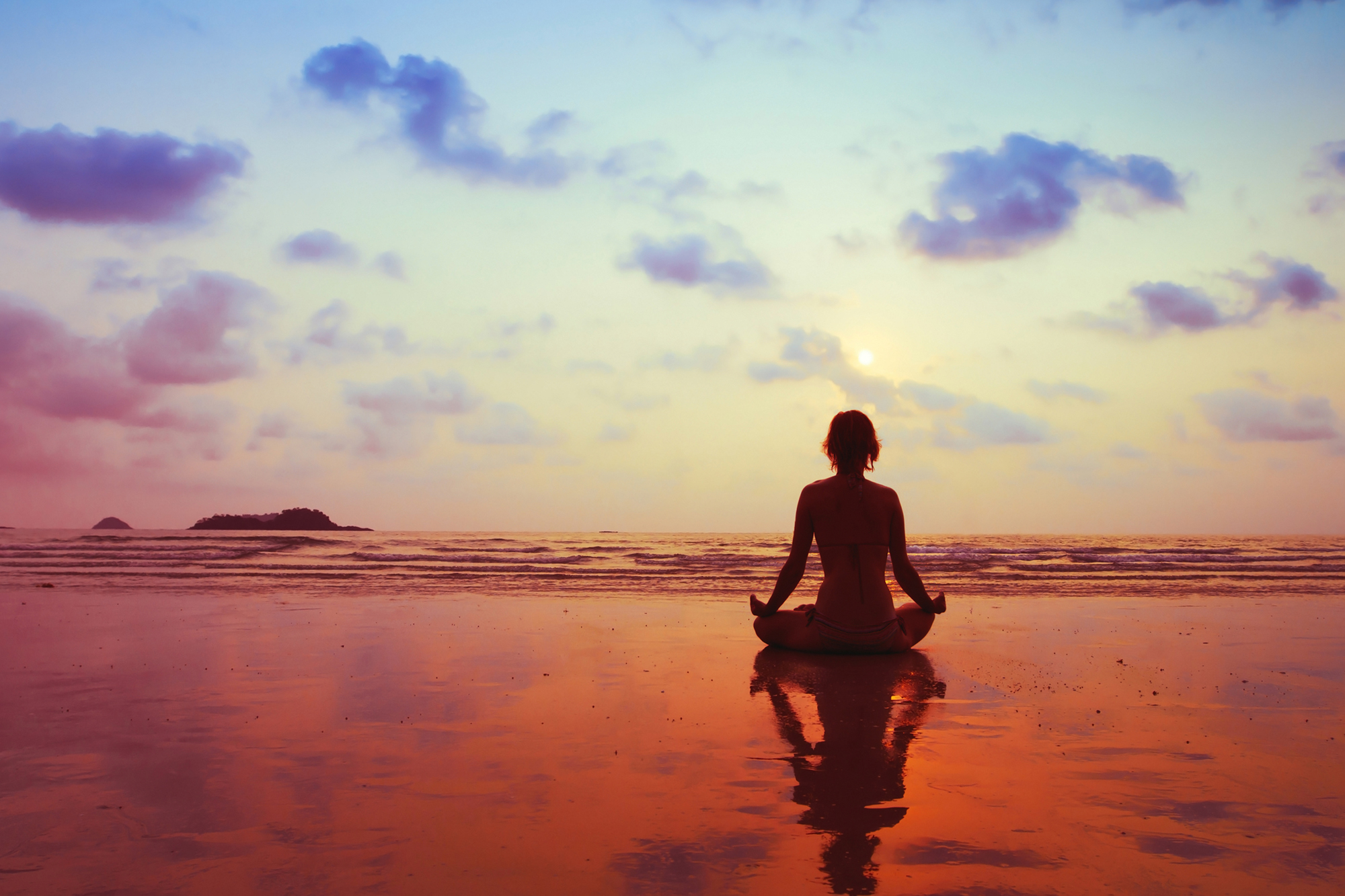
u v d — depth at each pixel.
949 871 1.68
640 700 3.40
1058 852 1.77
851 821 1.97
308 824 1.96
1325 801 2.11
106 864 1.72
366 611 7.09
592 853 1.78
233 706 3.28
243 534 43.72
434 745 2.70
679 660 4.45
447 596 8.73
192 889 1.60
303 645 5.00
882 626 4.62
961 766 2.44
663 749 2.64
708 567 15.63
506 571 13.86
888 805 2.08
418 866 1.71
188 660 4.45
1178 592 9.64
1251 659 4.46
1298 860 1.73
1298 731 2.85
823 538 4.80
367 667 4.21
